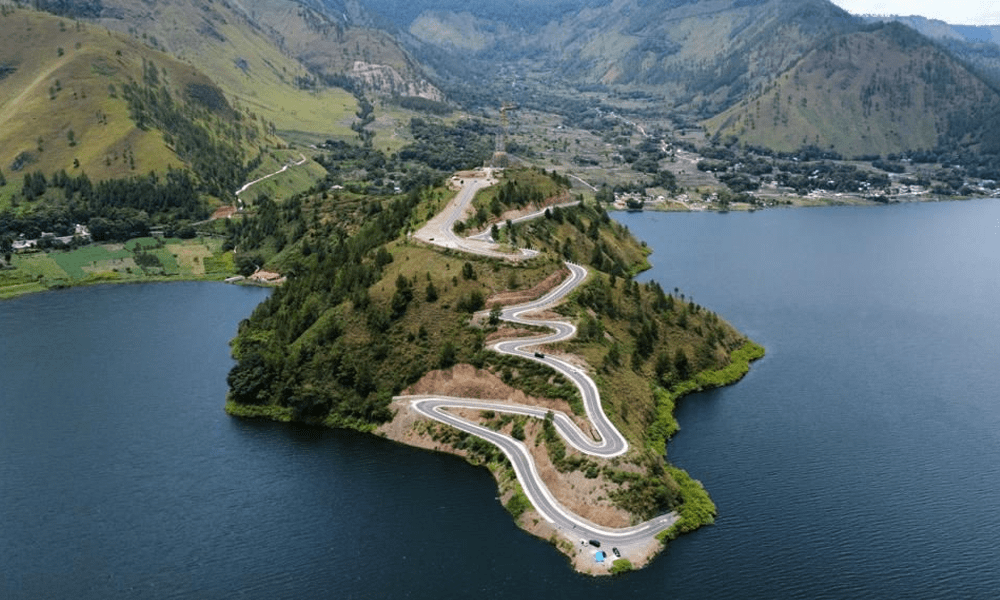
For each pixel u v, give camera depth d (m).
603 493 160.12
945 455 187.12
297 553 150.50
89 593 140.62
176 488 173.62
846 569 144.62
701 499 164.25
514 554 149.50
